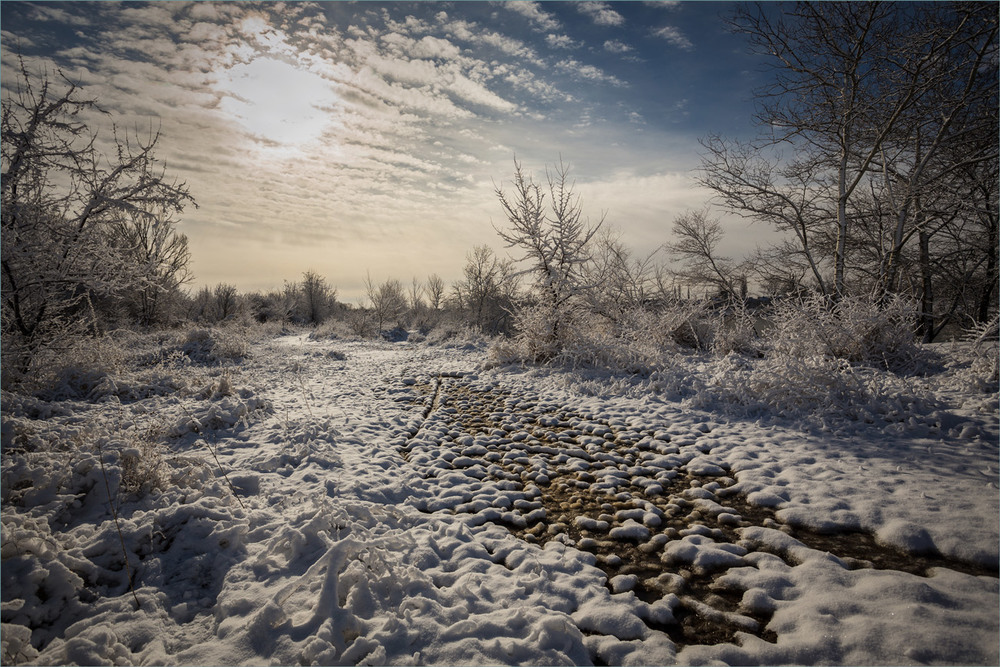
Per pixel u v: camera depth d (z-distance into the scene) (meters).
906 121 14.01
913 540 3.36
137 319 19.45
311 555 3.26
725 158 16.44
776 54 15.19
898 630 2.49
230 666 2.38
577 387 8.80
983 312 17.47
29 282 7.09
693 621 2.78
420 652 2.44
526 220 11.46
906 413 5.79
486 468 5.31
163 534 3.48
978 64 12.53
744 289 18.89
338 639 2.48
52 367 7.71
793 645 2.48
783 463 4.91
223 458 5.23
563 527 3.90
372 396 9.05
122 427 5.75
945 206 14.42
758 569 3.19
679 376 8.15
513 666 2.35
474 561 3.31
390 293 38.75
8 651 2.34
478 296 32.31
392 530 3.67
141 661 2.43
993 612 2.59
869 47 13.58
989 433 5.15
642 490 4.57
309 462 5.18
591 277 11.62
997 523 3.43
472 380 10.57
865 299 9.32
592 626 2.70
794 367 6.68
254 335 21.95
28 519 3.24
